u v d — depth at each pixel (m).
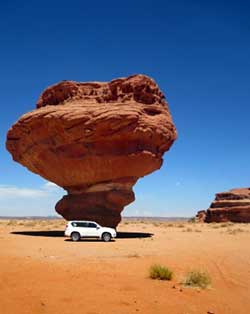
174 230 49.16
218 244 28.02
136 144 32.31
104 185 33.97
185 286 11.98
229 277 14.24
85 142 32.06
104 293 10.39
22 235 32.47
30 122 32.88
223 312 9.50
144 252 21.17
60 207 35.66
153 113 33.44
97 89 34.72
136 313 8.80
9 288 10.78
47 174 35.78
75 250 21.36
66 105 32.94
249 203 80.12
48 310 8.70
